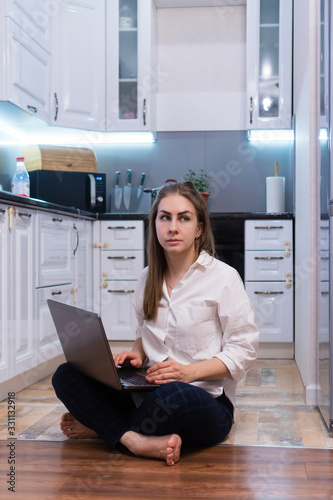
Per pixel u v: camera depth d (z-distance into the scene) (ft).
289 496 4.41
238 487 4.58
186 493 4.45
